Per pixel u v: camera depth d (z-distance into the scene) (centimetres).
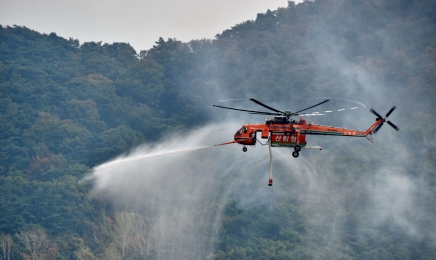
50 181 9394
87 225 8375
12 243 7762
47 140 11281
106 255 7681
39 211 8544
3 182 9269
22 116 12125
